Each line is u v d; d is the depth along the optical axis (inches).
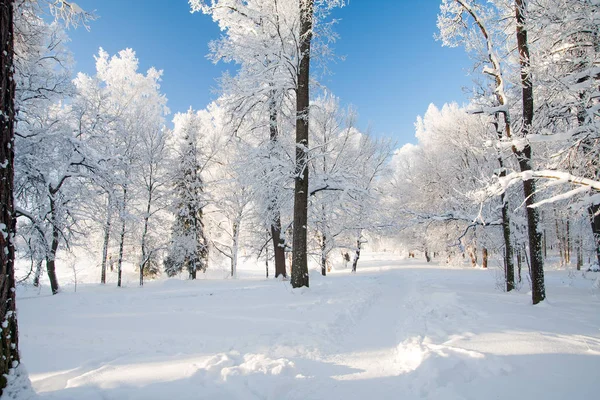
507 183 286.8
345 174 486.6
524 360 154.3
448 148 1038.4
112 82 1051.9
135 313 290.8
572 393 124.7
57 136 525.3
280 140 543.2
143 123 862.5
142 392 127.6
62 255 798.5
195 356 175.0
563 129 381.1
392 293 437.7
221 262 1124.5
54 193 550.6
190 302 341.7
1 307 116.6
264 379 138.9
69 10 196.5
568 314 257.9
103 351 189.3
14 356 120.5
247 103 504.4
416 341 183.3
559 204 442.9
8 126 124.6
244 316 264.2
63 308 332.8
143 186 832.3
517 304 312.3
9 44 127.5
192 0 463.2
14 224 127.0
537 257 319.9
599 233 412.8
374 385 141.6
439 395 125.7
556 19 287.6
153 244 855.1
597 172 324.8
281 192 563.8
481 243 1018.1
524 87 343.0
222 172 1039.0
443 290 438.0
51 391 129.6
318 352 182.4
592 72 285.9
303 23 420.2
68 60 522.3
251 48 468.4
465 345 173.2
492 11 414.3
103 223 675.4
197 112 1211.2
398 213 754.2
